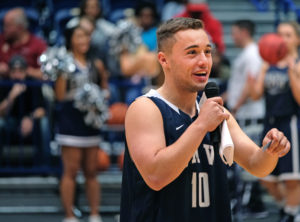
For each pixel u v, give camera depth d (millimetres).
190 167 3660
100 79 8719
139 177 3674
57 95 8391
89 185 8508
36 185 10383
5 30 10281
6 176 9953
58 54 8406
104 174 10172
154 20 11414
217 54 9906
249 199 9164
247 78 9688
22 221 8750
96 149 8508
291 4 11312
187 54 3543
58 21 12688
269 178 8289
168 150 3357
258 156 3664
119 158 9727
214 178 3785
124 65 10109
